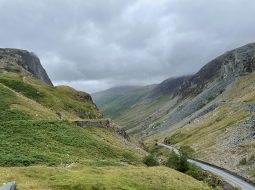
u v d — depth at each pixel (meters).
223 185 106.44
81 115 149.75
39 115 101.06
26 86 143.12
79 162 64.69
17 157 58.75
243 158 147.00
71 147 77.00
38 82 183.88
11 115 92.88
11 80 143.75
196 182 74.00
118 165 68.88
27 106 105.38
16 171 48.81
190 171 97.19
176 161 97.88
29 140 71.69
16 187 41.06
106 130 121.75
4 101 100.62
